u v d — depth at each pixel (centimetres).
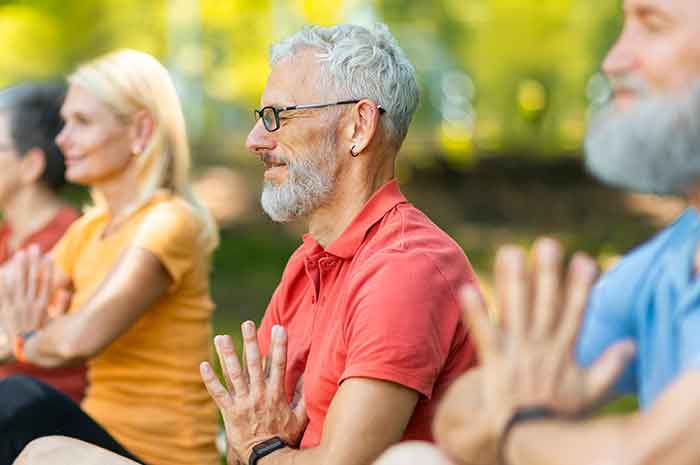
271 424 356
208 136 2005
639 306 256
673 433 218
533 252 242
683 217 260
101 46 1405
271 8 1695
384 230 370
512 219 1897
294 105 382
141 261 471
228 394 359
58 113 578
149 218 483
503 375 236
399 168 2117
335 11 1688
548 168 2089
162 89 505
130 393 476
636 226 1800
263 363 402
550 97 2064
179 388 480
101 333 463
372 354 338
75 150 502
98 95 497
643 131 246
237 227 1780
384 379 336
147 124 501
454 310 353
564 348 235
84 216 535
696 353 237
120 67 502
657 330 251
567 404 233
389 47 390
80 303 501
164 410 476
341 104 380
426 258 356
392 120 383
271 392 355
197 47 1719
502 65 2042
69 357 465
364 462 334
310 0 1662
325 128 380
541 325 236
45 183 575
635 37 253
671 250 255
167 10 1627
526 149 2117
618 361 234
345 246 374
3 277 491
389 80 382
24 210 575
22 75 1321
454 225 1867
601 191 1991
